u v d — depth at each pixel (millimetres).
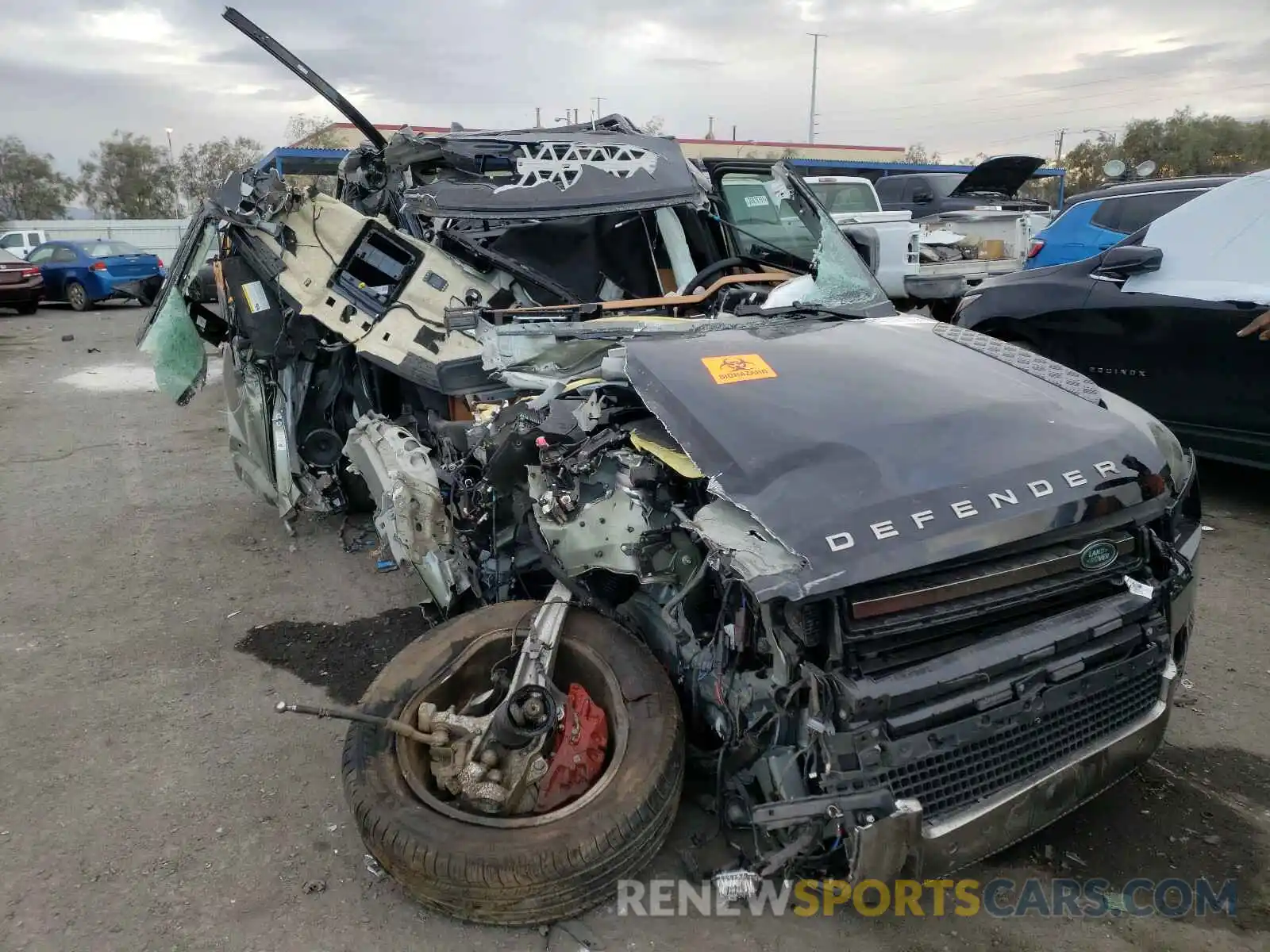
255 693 3617
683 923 2369
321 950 2309
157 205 60250
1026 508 2191
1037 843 2641
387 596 4539
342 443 4930
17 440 7738
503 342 3908
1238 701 3355
